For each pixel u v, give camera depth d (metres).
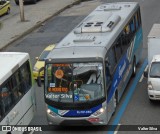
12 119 17.66
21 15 45.25
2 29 42.72
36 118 21.80
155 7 47.31
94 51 19.48
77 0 55.22
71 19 45.62
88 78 19.19
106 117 19.48
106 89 19.36
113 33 22.19
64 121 19.55
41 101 24.11
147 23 40.22
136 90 24.72
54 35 39.75
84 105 19.23
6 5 50.06
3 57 19.69
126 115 21.39
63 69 19.30
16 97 18.36
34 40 38.66
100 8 27.81
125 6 28.30
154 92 21.95
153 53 24.80
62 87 19.36
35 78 26.97
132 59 26.48
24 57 19.73
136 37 28.05
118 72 22.28
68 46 20.25
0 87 16.66
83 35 21.91
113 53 21.52
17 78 18.66
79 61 19.12
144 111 21.78
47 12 49.06
